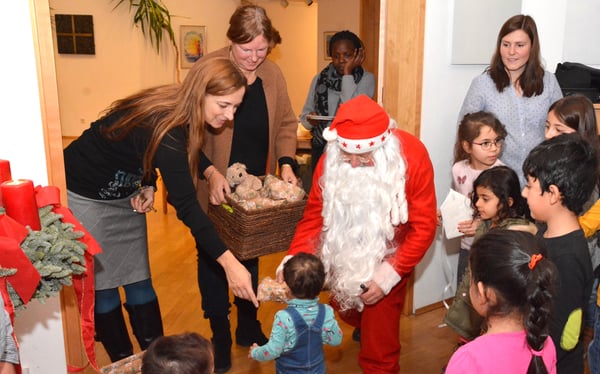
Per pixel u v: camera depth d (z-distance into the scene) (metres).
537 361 1.23
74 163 2.06
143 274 2.29
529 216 2.21
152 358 1.20
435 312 3.12
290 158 2.67
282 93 2.63
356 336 2.78
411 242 2.04
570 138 1.58
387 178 1.97
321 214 2.16
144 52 8.82
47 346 2.07
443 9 2.79
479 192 2.20
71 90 9.04
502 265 1.20
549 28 3.22
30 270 1.39
